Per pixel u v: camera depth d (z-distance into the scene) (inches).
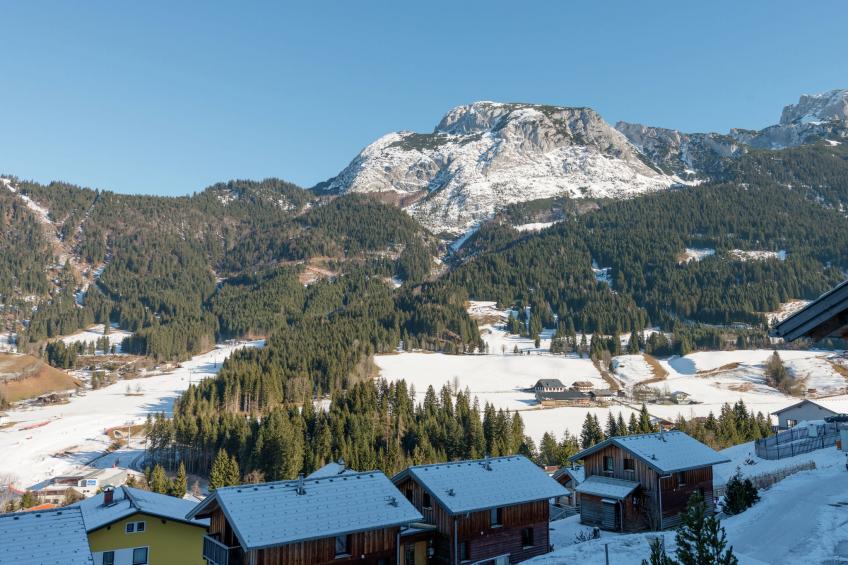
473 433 4128.9
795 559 1043.3
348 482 1398.9
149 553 1546.5
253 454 3782.0
